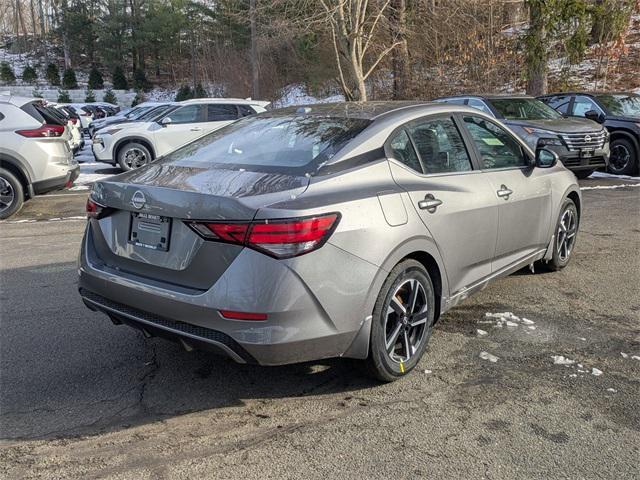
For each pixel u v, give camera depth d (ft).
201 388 11.93
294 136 12.69
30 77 172.65
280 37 61.21
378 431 10.30
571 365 12.80
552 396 11.50
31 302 16.94
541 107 40.42
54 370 12.66
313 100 101.76
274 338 9.75
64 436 10.14
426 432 10.27
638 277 18.95
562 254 19.30
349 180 11.07
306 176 10.86
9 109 30.42
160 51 173.88
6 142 29.78
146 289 10.61
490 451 9.73
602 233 25.14
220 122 48.06
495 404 11.19
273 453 9.67
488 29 69.41
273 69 103.76
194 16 149.18
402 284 11.57
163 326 10.59
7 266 20.77
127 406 11.19
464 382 12.06
